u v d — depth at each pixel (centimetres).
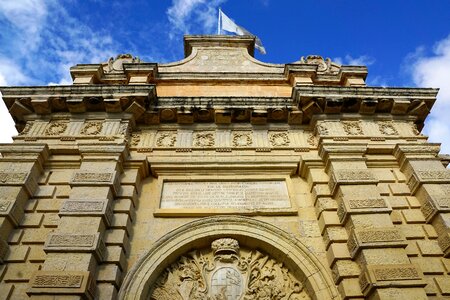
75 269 937
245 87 1670
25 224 1090
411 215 1168
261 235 1144
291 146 1372
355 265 1034
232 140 1397
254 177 1291
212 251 1156
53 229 1088
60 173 1239
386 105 1443
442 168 1238
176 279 1100
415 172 1225
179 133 1408
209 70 1791
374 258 986
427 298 910
